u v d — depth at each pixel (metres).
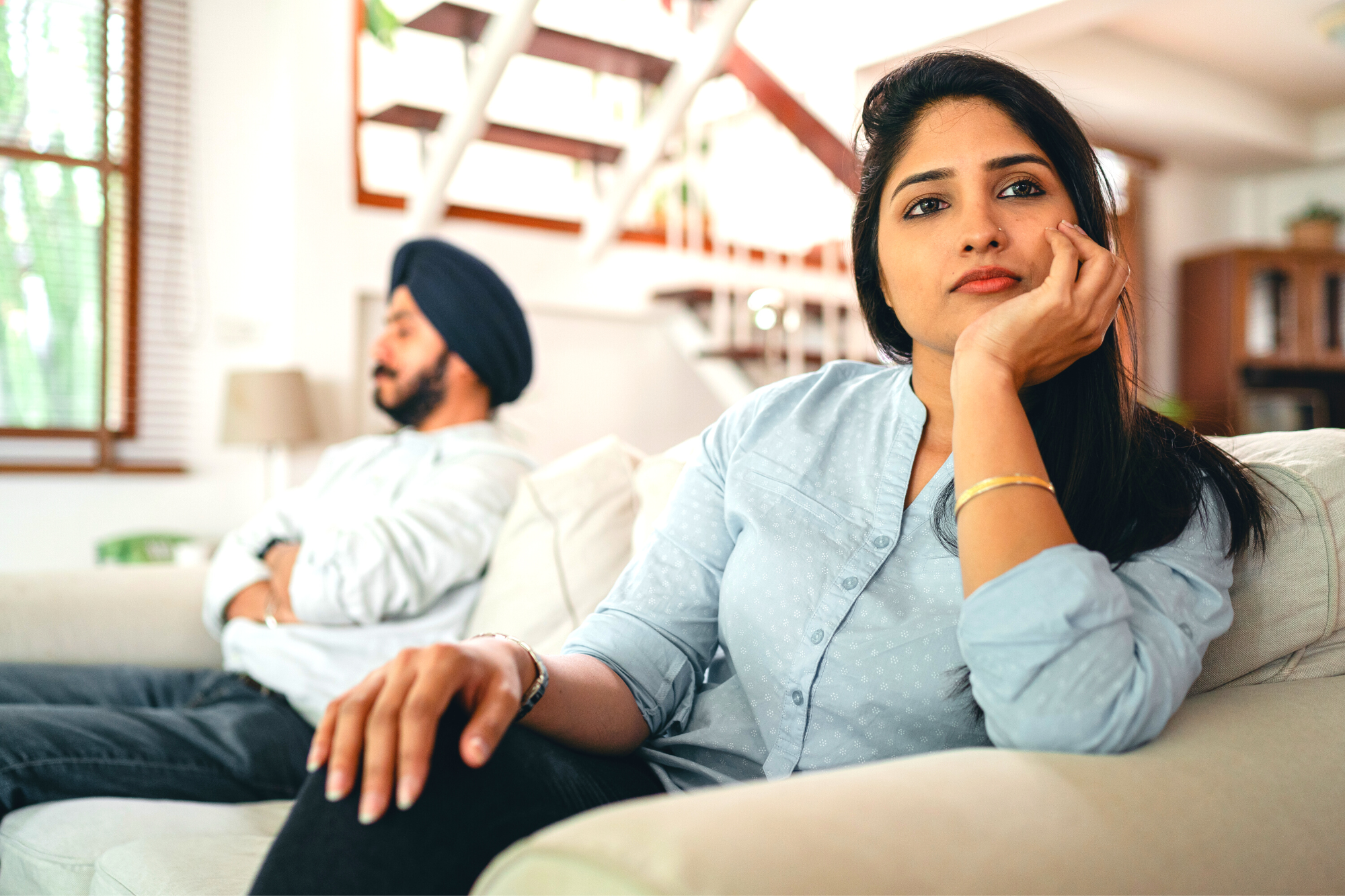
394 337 1.95
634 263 4.17
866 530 0.82
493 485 1.72
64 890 1.09
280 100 3.76
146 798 1.31
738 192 4.95
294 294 3.56
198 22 3.74
